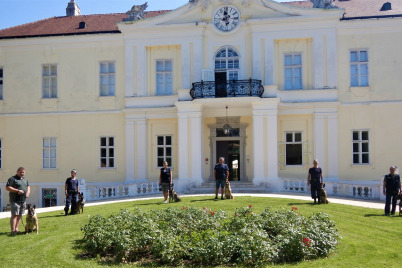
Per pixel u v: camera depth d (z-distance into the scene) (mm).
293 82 21500
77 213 13852
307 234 8602
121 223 9594
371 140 20891
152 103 22266
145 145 22266
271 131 19672
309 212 13078
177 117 22016
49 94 23328
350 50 21234
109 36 22781
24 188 10977
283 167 21312
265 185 19438
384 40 21016
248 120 22172
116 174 22578
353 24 21078
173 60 22375
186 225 9672
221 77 21859
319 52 21094
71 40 23078
